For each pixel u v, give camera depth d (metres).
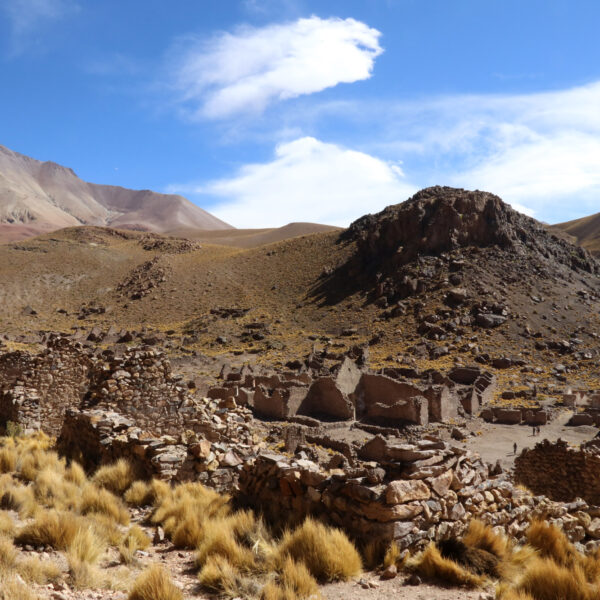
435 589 6.71
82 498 10.27
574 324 91.88
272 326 108.75
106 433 14.39
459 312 96.69
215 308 123.50
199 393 53.00
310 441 33.81
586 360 79.06
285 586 6.51
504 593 6.42
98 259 176.12
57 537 7.79
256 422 42.88
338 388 48.25
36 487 10.91
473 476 8.83
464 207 122.12
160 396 17.12
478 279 105.62
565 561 7.50
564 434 45.75
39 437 17.84
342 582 6.91
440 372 66.19
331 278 127.88
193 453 12.09
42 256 173.00
